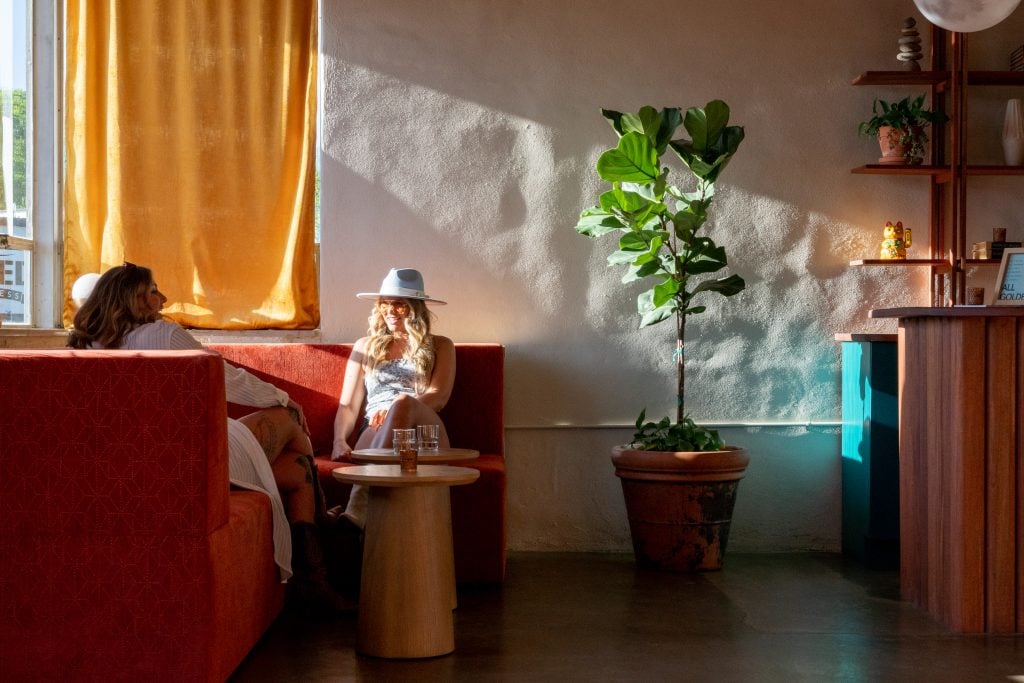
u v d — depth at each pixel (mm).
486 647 3328
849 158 5137
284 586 3621
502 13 5113
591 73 5117
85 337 3350
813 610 3854
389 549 3217
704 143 4574
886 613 3811
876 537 4676
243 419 3602
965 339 3504
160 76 5055
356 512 3883
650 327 5137
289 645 3340
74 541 2600
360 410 4742
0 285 4551
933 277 5113
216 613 2637
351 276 5098
